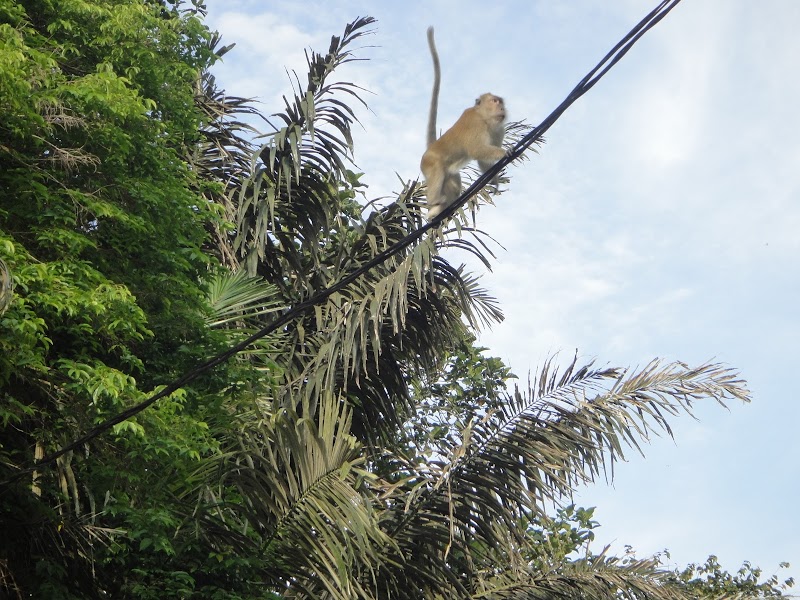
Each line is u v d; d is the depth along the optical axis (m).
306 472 9.47
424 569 11.18
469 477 11.59
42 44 11.23
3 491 9.20
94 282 9.82
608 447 11.90
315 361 11.87
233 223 13.14
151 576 9.44
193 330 10.70
